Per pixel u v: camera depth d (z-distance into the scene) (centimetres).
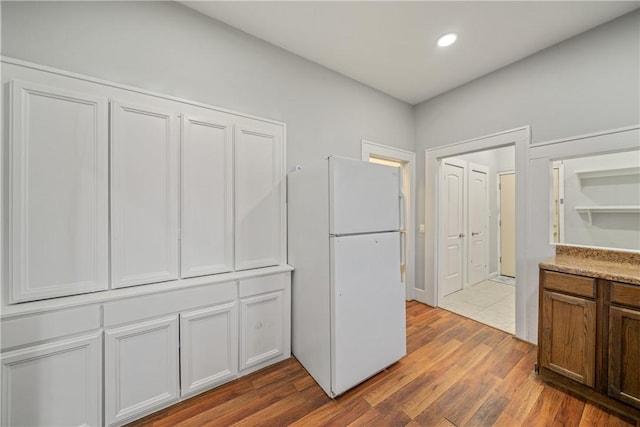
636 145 178
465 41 214
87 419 135
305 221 195
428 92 307
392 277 200
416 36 208
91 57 147
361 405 160
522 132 237
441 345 231
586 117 200
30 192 128
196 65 181
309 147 242
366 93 289
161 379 156
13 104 124
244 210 196
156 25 167
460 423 146
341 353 166
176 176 168
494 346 229
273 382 182
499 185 463
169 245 166
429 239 325
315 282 183
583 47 201
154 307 153
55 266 134
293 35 208
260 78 211
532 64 231
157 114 161
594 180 262
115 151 148
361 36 209
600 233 256
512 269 450
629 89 181
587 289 162
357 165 178
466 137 285
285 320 209
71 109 137
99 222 144
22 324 121
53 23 138
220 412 155
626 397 146
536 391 171
